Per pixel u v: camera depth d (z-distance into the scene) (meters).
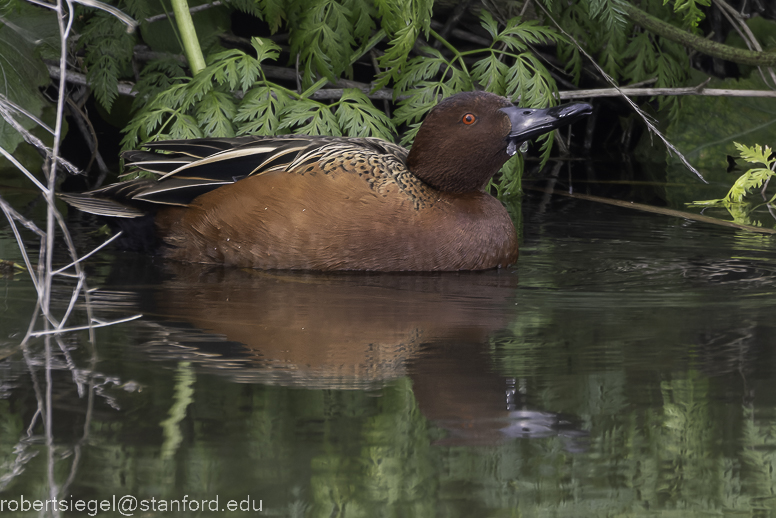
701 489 3.47
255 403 4.30
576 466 3.67
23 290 6.50
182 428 3.97
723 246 8.28
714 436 3.93
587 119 15.25
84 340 5.30
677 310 6.10
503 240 7.64
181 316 5.89
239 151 7.79
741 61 11.75
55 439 3.85
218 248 7.67
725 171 12.91
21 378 4.61
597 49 12.84
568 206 10.44
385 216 7.39
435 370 4.82
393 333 5.54
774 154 13.01
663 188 11.67
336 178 7.46
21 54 11.12
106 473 3.54
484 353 5.13
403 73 10.23
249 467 3.60
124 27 11.79
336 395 4.42
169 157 8.20
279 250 7.48
